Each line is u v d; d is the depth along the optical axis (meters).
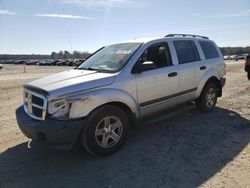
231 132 5.39
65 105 3.95
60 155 4.52
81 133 4.15
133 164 4.12
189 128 5.66
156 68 5.24
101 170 3.97
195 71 6.11
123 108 4.74
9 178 3.82
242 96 8.95
